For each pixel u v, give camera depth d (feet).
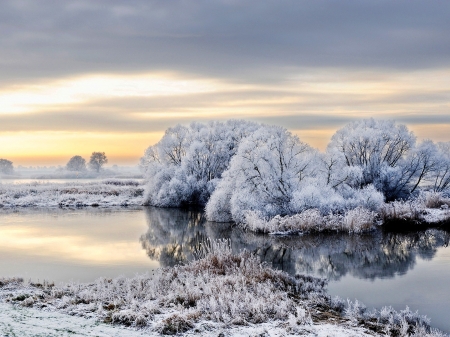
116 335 33.30
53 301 43.78
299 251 79.46
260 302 40.93
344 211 107.45
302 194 110.42
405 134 155.53
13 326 33.76
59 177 556.51
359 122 163.32
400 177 149.18
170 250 80.53
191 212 147.02
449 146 158.71
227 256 58.80
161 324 35.70
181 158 179.22
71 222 120.37
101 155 612.29
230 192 121.80
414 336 36.27
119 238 93.71
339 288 54.65
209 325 36.65
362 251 79.20
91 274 61.11
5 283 52.75
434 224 104.68
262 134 121.49
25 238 93.25
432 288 54.54
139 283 49.34
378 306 47.26
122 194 195.72
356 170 123.34
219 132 181.88
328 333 35.40
